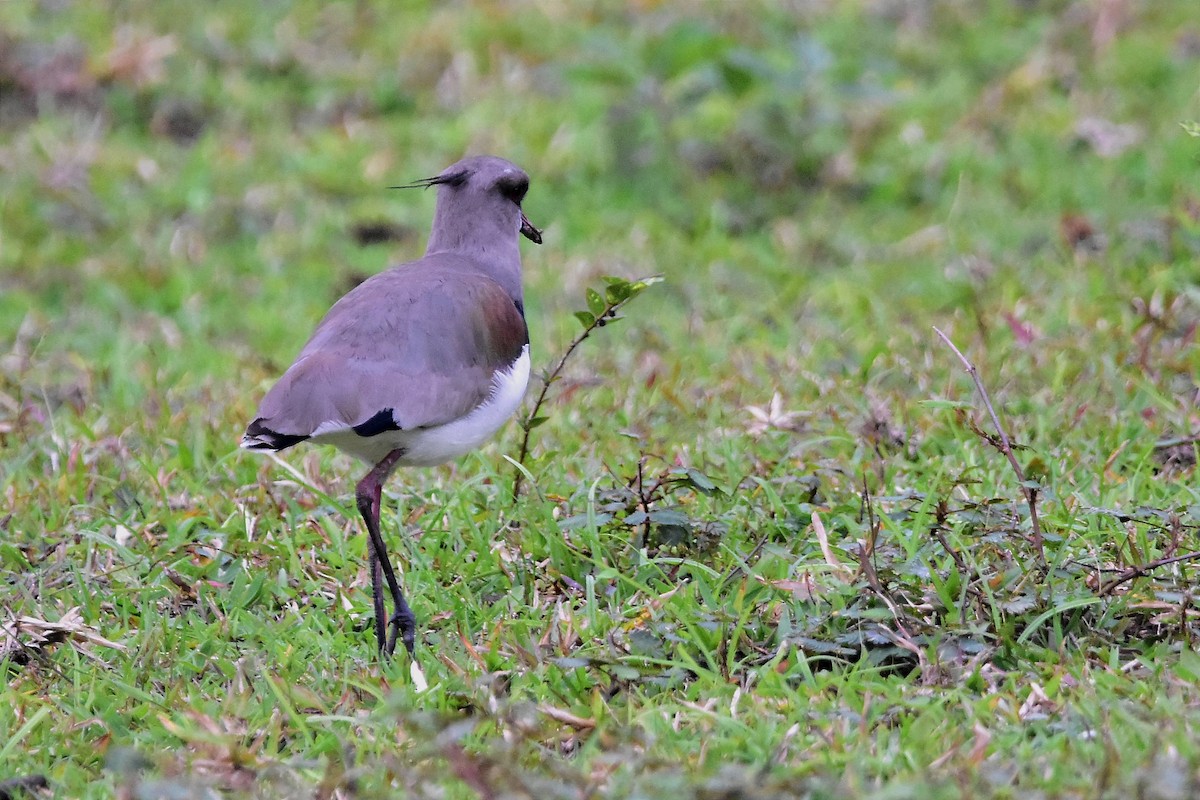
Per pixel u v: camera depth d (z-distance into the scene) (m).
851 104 19.05
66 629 9.22
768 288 15.86
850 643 8.66
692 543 9.85
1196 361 12.59
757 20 20.62
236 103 19.50
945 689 8.24
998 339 13.47
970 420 10.23
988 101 18.73
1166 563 8.85
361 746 7.84
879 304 14.72
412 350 8.93
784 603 9.10
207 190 17.78
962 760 7.33
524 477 10.77
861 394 12.48
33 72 19.59
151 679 8.80
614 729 7.74
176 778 7.40
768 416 11.76
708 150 18.41
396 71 20.09
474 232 10.09
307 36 20.81
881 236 16.88
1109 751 7.02
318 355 8.85
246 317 15.71
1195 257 14.48
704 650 8.64
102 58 19.66
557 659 8.41
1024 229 16.16
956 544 9.30
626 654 8.75
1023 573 8.99
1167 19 20.11
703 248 16.72
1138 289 13.91
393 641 9.07
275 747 7.94
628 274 16.02
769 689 8.27
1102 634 8.70
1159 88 18.75
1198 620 8.71
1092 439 11.48
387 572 9.05
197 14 20.94
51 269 16.33
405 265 9.77
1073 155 17.61
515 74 19.89
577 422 12.31
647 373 13.34
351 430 8.72
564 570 9.84
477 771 6.89
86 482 11.41
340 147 18.64
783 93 18.78
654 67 18.73
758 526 10.16
